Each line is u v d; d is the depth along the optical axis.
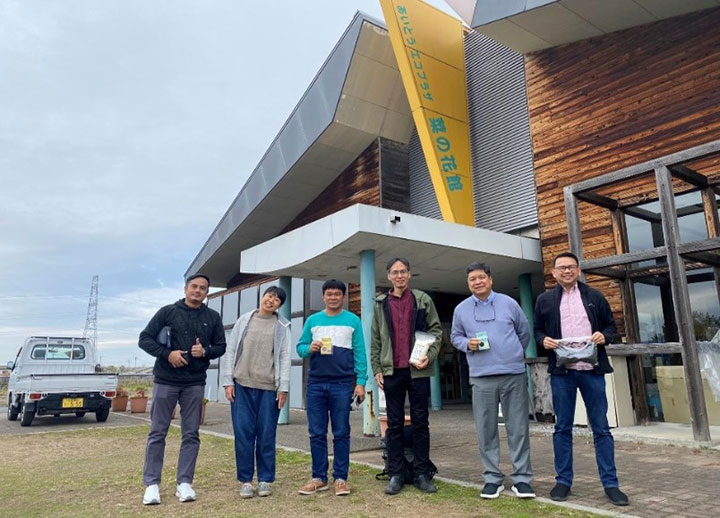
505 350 4.11
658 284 8.11
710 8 8.09
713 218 7.55
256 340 4.46
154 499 3.99
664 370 7.85
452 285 12.41
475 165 11.77
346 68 11.76
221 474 5.17
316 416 4.36
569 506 3.66
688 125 8.02
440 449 6.47
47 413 11.05
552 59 10.06
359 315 13.09
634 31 8.95
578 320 4.04
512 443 4.07
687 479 4.46
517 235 10.24
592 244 9.08
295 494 4.24
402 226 8.05
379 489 4.34
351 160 13.88
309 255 8.76
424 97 11.36
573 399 4.04
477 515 3.51
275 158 13.99
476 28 9.26
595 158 9.13
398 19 11.30
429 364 4.32
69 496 4.40
